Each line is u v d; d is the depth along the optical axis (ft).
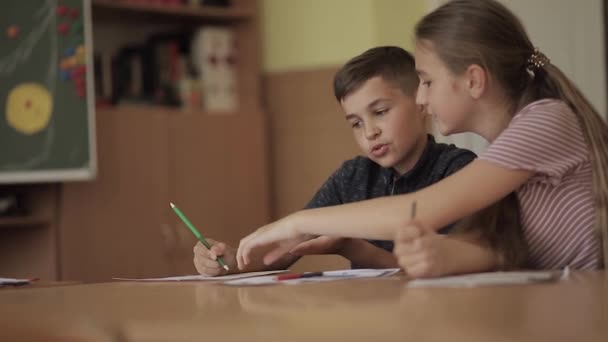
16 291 4.70
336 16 13.50
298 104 14.06
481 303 2.93
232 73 14.19
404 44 12.76
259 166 14.14
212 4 13.88
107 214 12.60
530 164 4.51
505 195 4.56
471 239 4.58
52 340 3.17
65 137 12.06
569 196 4.66
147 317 3.05
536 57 4.90
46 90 12.02
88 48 12.12
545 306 2.81
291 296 3.52
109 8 12.98
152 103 13.35
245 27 14.32
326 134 13.73
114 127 12.71
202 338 2.68
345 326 2.54
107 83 13.25
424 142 6.57
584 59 13.75
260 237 4.85
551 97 4.83
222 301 3.50
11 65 11.84
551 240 4.72
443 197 4.43
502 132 4.76
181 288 4.36
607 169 4.67
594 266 4.66
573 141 4.65
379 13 13.00
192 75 13.92
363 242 6.01
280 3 14.24
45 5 12.05
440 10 4.91
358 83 6.53
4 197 12.11
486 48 4.75
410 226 4.04
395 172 6.70
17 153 11.80
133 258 12.80
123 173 12.76
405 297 3.22
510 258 4.51
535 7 13.20
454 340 2.23
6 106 11.78
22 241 12.51
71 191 12.32
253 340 2.57
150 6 13.06
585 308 2.74
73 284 5.48
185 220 5.74
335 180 6.98
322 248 5.85
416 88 6.55
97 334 2.90
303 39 13.93
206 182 13.56
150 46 13.57
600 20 13.92
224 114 13.80
